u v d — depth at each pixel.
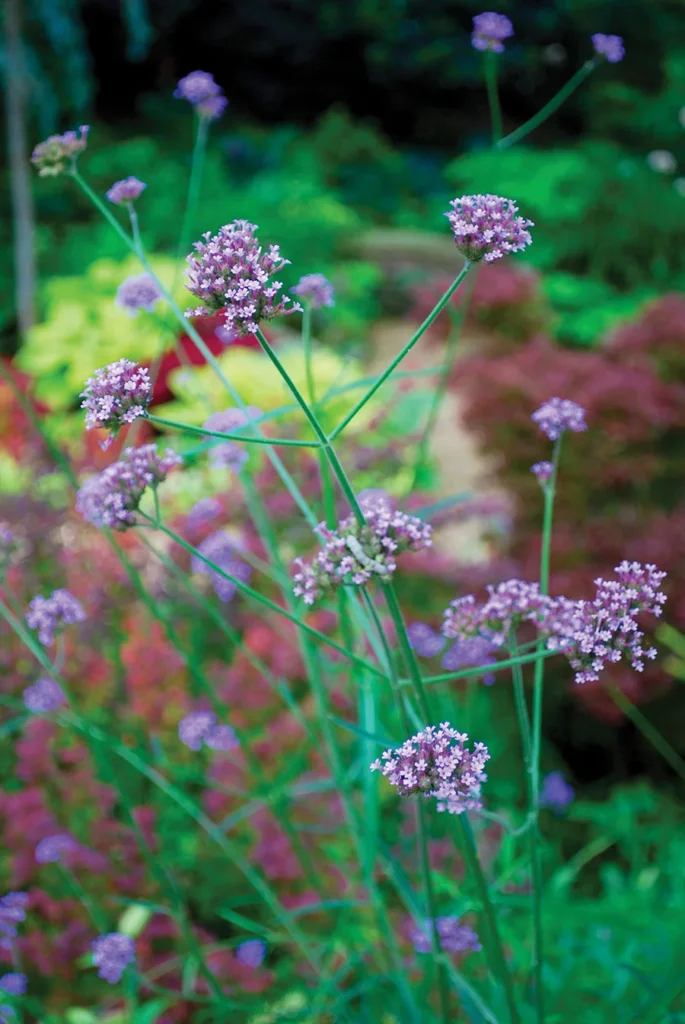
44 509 2.97
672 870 2.88
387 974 1.86
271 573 2.10
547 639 1.33
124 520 1.29
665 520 4.05
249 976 2.36
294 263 8.63
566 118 13.36
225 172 10.41
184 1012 2.32
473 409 4.15
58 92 7.56
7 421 4.34
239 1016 1.99
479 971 2.14
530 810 1.44
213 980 1.92
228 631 1.94
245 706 2.85
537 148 13.02
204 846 2.60
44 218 8.55
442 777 1.13
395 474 3.69
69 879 2.13
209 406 2.14
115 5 11.55
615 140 11.87
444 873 2.40
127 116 11.98
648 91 12.70
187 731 2.04
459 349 4.65
